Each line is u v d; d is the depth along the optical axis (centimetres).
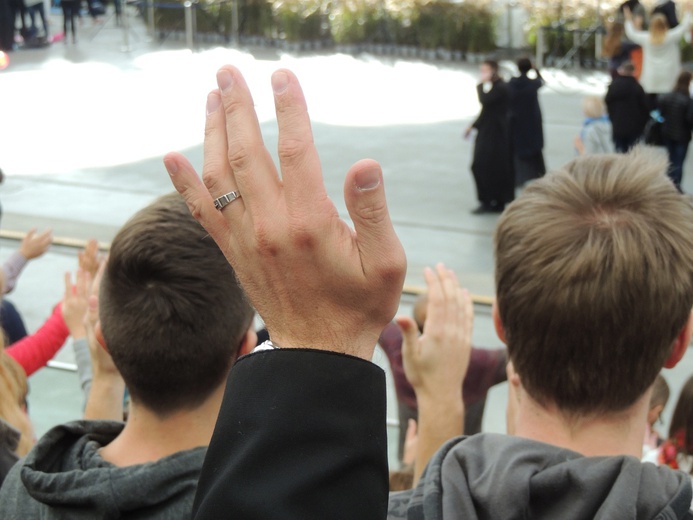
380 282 82
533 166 1041
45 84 1712
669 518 93
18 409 232
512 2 1934
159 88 1697
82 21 2314
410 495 115
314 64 1922
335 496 78
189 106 1560
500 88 957
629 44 1392
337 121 1439
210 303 140
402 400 334
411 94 1648
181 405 142
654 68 1262
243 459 78
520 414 112
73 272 812
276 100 81
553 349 104
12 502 135
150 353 138
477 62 1934
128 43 2111
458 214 991
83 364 236
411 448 222
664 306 102
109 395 192
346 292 82
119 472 129
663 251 103
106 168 1182
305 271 82
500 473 100
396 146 1288
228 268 144
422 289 766
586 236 104
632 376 104
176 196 149
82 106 1542
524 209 110
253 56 1997
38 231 922
